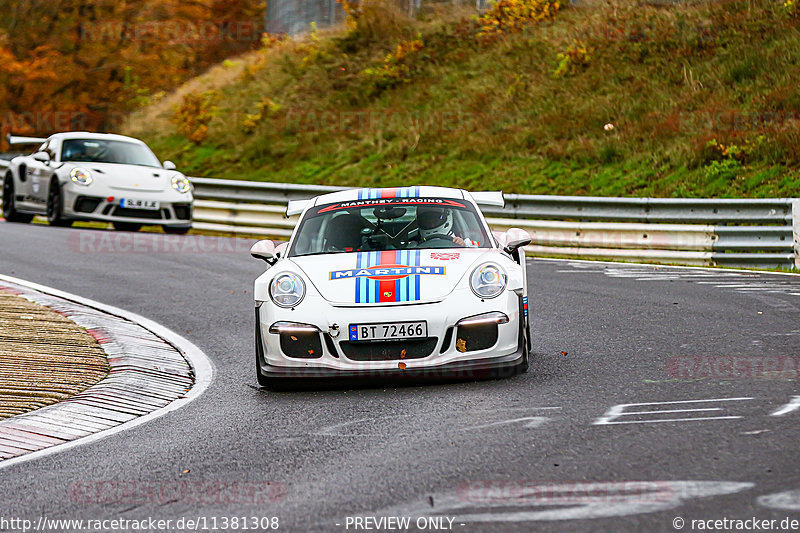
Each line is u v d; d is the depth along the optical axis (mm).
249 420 20062
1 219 66688
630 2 93250
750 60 76000
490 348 22141
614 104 76812
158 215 56906
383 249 24609
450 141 78000
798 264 45812
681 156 64812
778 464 14547
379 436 17844
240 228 63781
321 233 25469
